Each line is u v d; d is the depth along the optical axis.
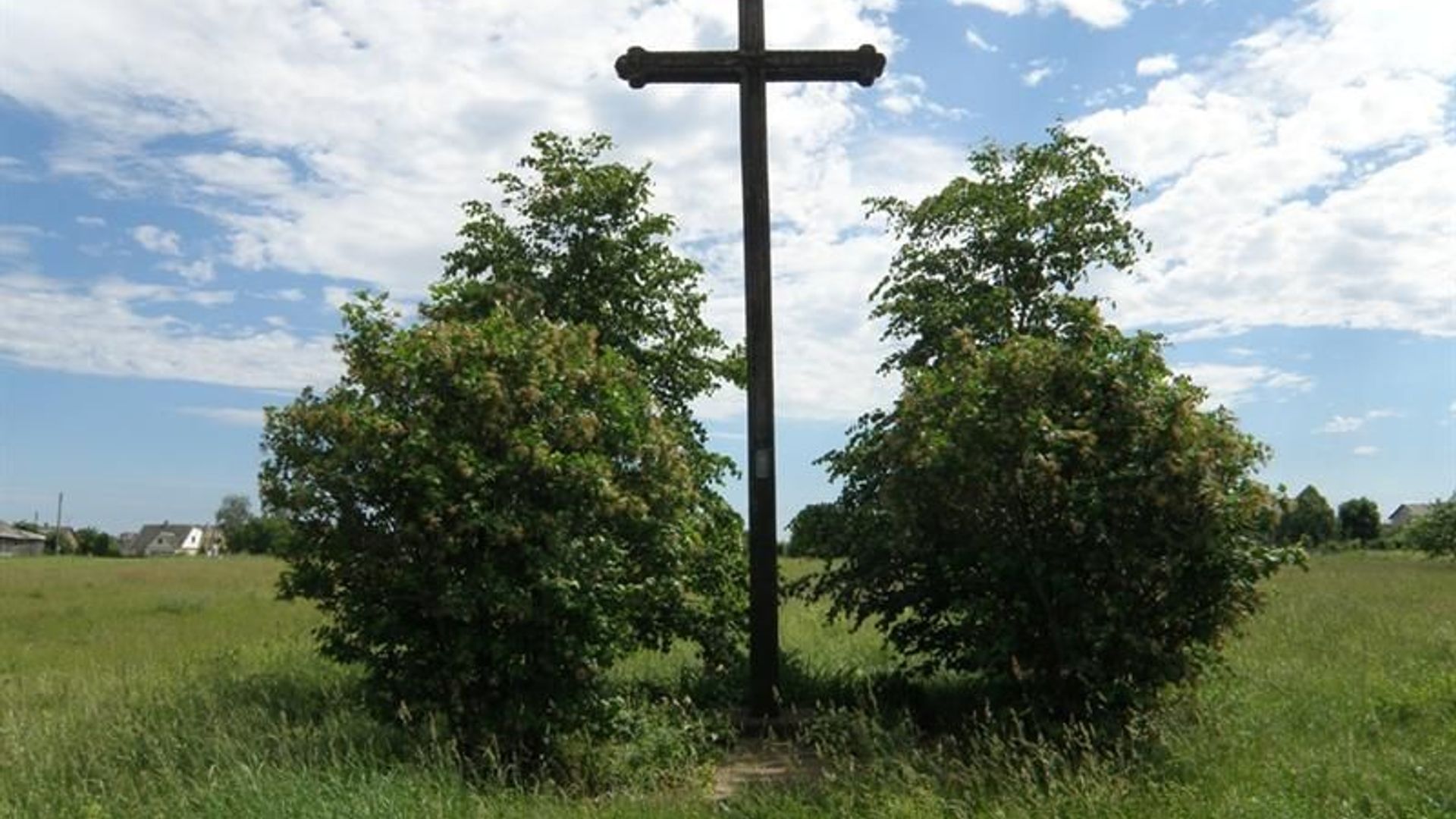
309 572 8.22
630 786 7.92
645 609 9.11
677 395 13.38
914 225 14.20
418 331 8.51
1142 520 8.73
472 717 8.09
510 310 10.27
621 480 8.65
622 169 13.27
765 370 11.06
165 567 54.62
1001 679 8.96
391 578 8.01
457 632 8.03
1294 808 6.61
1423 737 8.30
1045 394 9.05
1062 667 8.63
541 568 7.86
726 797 7.76
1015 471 8.70
